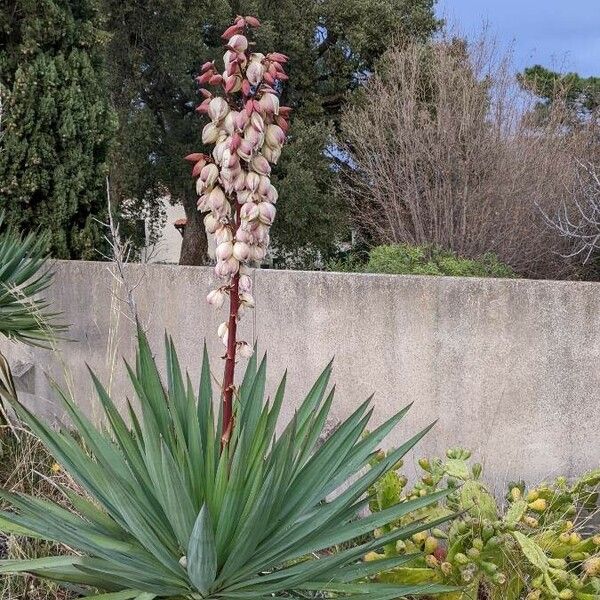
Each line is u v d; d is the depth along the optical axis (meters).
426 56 11.16
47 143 6.77
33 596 2.89
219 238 1.95
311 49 17.05
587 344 3.75
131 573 1.87
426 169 9.65
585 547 2.51
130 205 17.48
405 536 2.01
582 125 10.95
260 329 4.73
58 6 6.84
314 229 15.29
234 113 1.85
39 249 5.53
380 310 4.14
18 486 3.72
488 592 2.52
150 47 15.85
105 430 2.51
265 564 2.01
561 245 9.05
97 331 5.85
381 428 2.28
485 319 3.87
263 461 1.98
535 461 3.84
